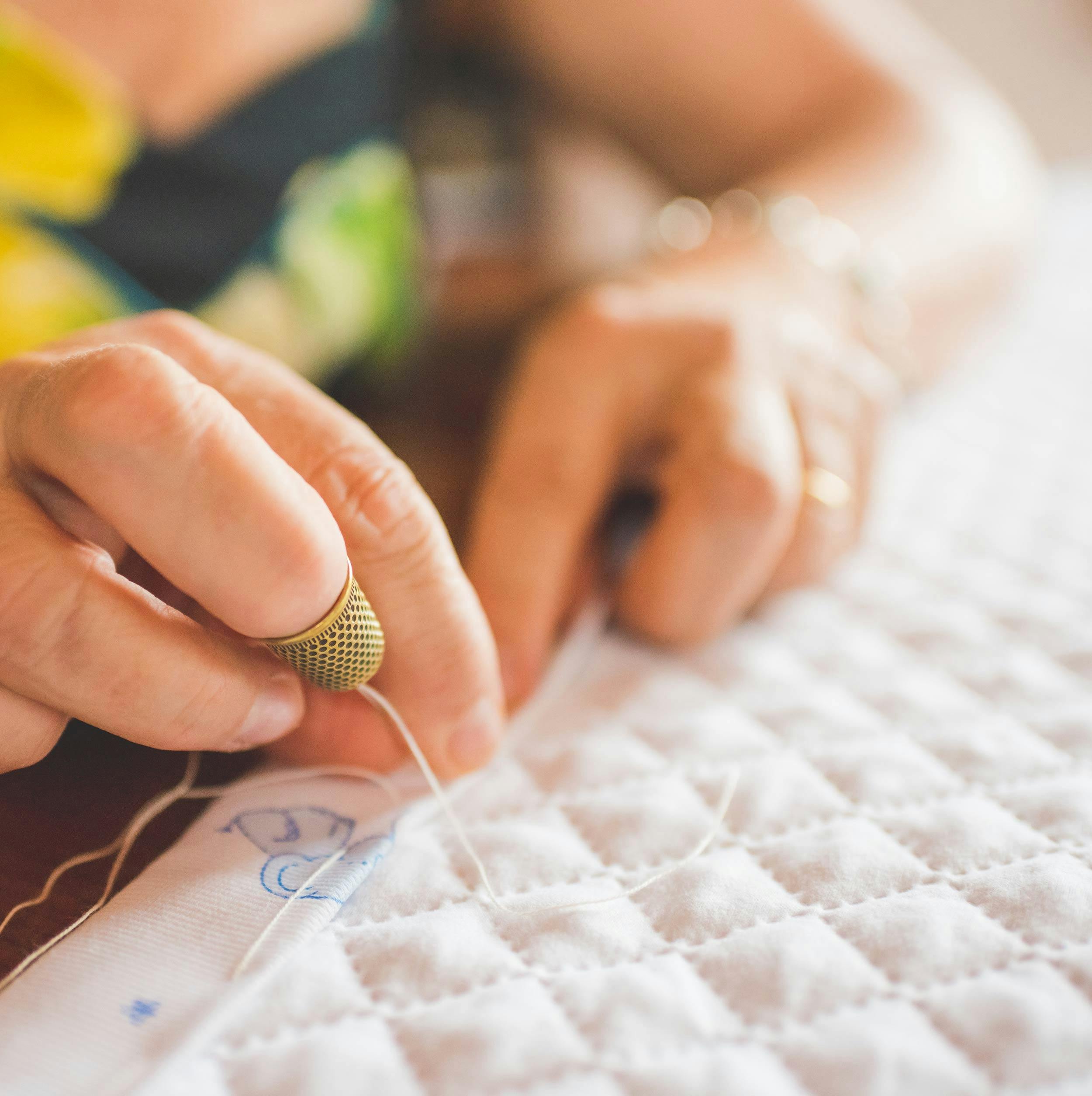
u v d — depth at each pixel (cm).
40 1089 20
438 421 49
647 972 22
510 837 25
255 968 22
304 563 21
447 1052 20
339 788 26
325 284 46
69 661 22
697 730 28
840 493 32
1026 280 61
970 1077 20
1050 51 103
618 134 69
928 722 28
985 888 23
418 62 65
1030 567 34
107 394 21
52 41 36
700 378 31
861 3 70
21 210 36
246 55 42
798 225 48
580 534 30
